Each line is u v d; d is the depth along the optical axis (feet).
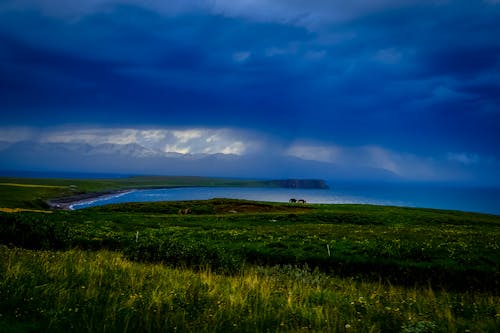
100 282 42.11
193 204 275.59
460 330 32.73
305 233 123.24
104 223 152.35
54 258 58.13
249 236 115.65
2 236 87.04
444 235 118.01
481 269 71.72
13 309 31.22
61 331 27.27
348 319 33.86
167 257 75.51
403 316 36.06
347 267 80.94
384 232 126.82
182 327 29.30
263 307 36.70
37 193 568.00
